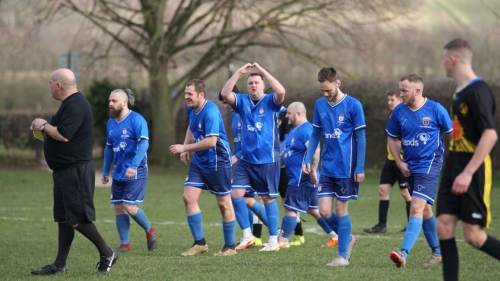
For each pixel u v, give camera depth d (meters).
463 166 14.80
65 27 72.62
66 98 18.48
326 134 20.75
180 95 74.19
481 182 14.62
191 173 23.89
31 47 82.19
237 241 28.59
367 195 48.44
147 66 69.94
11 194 50.16
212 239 28.95
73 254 24.30
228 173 23.53
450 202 14.94
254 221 27.48
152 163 73.12
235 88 27.56
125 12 69.25
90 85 78.12
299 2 65.75
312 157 21.59
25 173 65.56
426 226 20.70
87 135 18.58
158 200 46.44
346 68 79.62
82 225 18.59
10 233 31.25
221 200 23.48
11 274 19.27
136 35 72.88
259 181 24.48
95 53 69.81
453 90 62.94
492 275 18.20
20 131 76.50
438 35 75.62
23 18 69.50
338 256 20.38
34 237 29.84
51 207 42.72
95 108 77.06
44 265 21.11
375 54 74.94
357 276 17.89
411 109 20.58
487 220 14.73
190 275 18.33
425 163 20.36
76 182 18.33
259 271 18.98
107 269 18.86
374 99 68.88
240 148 26.58
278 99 23.80
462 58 14.65
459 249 23.62
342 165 20.45
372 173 66.00
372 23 67.44
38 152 75.75
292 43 69.81
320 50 70.19
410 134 20.50
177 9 67.94
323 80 20.16
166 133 73.44
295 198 24.44
